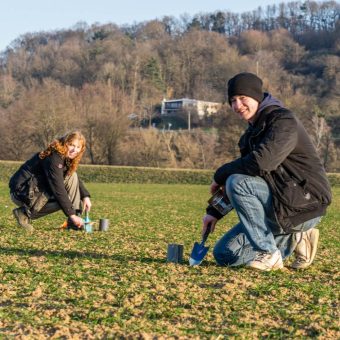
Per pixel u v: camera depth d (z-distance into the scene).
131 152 78.12
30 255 8.43
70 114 76.94
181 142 80.12
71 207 10.20
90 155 78.19
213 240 11.34
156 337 4.75
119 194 31.19
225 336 4.82
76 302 5.71
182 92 145.88
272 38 165.38
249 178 7.03
